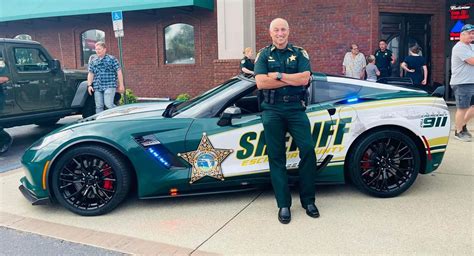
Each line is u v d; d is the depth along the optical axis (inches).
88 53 597.0
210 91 191.5
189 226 153.6
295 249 133.6
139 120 171.3
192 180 167.0
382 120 169.8
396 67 438.3
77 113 340.5
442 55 440.8
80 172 166.4
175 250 136.0
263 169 168.9
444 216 154.6
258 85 153.5
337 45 434.6
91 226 157.3
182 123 169.3
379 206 165.5
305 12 442.6
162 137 166.2
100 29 577.6
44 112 312.3
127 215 165.9
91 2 513.7
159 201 179.0
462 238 137.6
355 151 170.6
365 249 132.0
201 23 519.2
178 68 541.0
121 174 164.7
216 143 167.0
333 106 171.2
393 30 433.4
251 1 448.5
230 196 182.2
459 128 267.7
